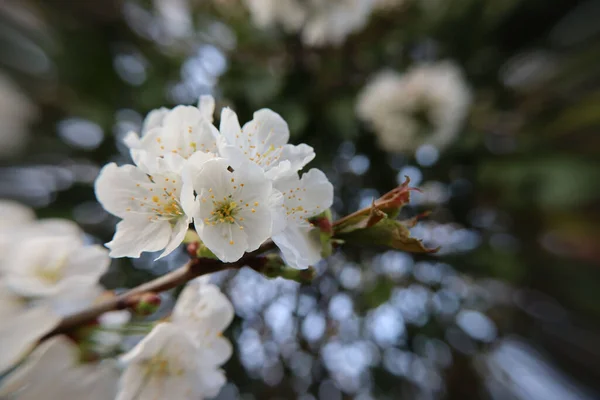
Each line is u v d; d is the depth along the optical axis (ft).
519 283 1.89
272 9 1.51
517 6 1.90
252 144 0.72
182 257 1.29
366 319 1.50
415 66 1.77
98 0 1.67
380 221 0.69
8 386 0.70
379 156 1.63
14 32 1.89
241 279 1.33
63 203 1.57
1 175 1.73
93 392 0.72
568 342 2.09
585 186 1.55
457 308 1.62
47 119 1.81
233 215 0.68
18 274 0.72
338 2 1.51
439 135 1.59
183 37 1.67
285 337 1.45
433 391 1.81
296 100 1.50
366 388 1.57
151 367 0.73
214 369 0.76
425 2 1.73
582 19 2.07
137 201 0.70
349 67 1.70
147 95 1.52
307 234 0.70
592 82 2.04
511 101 2.01
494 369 2.00
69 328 0.72
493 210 1.82
